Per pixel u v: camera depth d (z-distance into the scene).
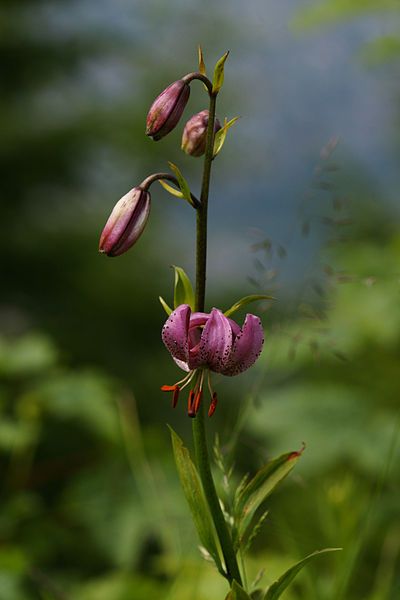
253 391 3.62
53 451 7.52
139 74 13.98
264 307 3.41
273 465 2.52
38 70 13.97
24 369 4.79
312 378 5.46
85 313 12.93
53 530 4.50
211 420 9.06
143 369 12.07
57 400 4.66
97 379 4.80
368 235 6.76
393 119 10.45
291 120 12.52
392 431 4.28
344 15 5.45
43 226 13.53
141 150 13.74
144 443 4.58
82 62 14.08
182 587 3.67
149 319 13.09
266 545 4.56
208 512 2.50
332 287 3.85
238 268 14.22
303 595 3.68
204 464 2.46
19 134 13.22
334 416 4.35
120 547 4.25
